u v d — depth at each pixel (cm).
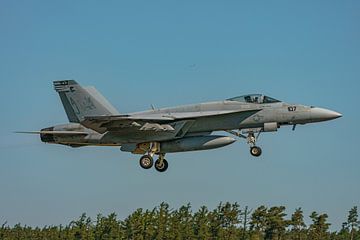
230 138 10331
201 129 10650
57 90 11081
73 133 10938
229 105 10731
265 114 10475
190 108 10894
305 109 10419
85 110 11031
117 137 10756
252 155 10556
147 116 10669
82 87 11044
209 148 10381
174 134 10538
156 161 10956
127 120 10162
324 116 10350
